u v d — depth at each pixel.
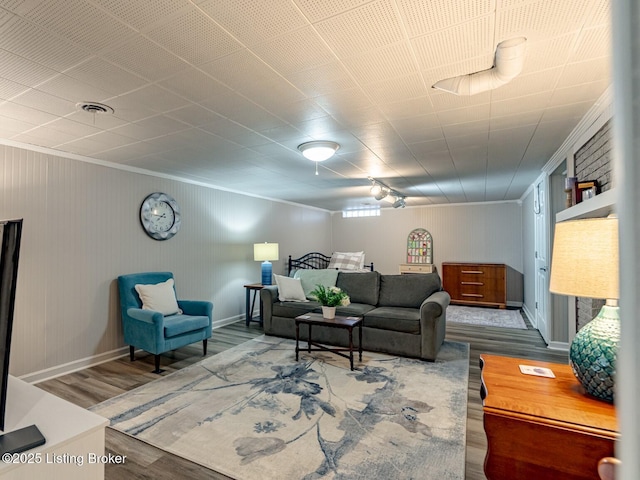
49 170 3.17
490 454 1.26
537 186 4.90
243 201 5.73
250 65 1.78
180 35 1.51
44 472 1.08
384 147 3.27
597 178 2.52
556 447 1.16
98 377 3.14
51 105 2.23
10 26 1.43
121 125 2.60
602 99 2.23
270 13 1.38
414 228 7.95
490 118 2.56
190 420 2.36
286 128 2.71
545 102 2.28
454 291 7.10
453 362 3.54
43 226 3.12
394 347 3.74
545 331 4.29
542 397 1.31
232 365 3.45
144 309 3.53
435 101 2.24
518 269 6.98
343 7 1.35
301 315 4.13
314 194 6.08
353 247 8.57
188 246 4.65
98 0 1.28
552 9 1.36
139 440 2.13
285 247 6.88
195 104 2.24
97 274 3.54
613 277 1.24
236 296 5.51
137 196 3.98
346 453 1.98
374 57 1.71
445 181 5.01
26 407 1.33
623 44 0.37
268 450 2.02
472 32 1.52
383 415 2.42
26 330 2.99
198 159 3.61
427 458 1.94
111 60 1.71
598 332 1.30
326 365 3.44
